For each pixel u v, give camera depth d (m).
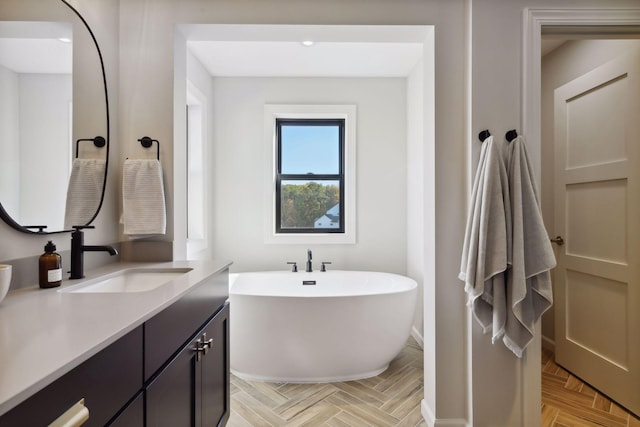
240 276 2.86
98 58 1.51
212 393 1.42
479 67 1.65
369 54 2.69
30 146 1.15
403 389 2.13
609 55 2.04
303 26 1.72
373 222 3.20
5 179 1.06
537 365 1.62
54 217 1.26
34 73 1.17
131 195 1.60
